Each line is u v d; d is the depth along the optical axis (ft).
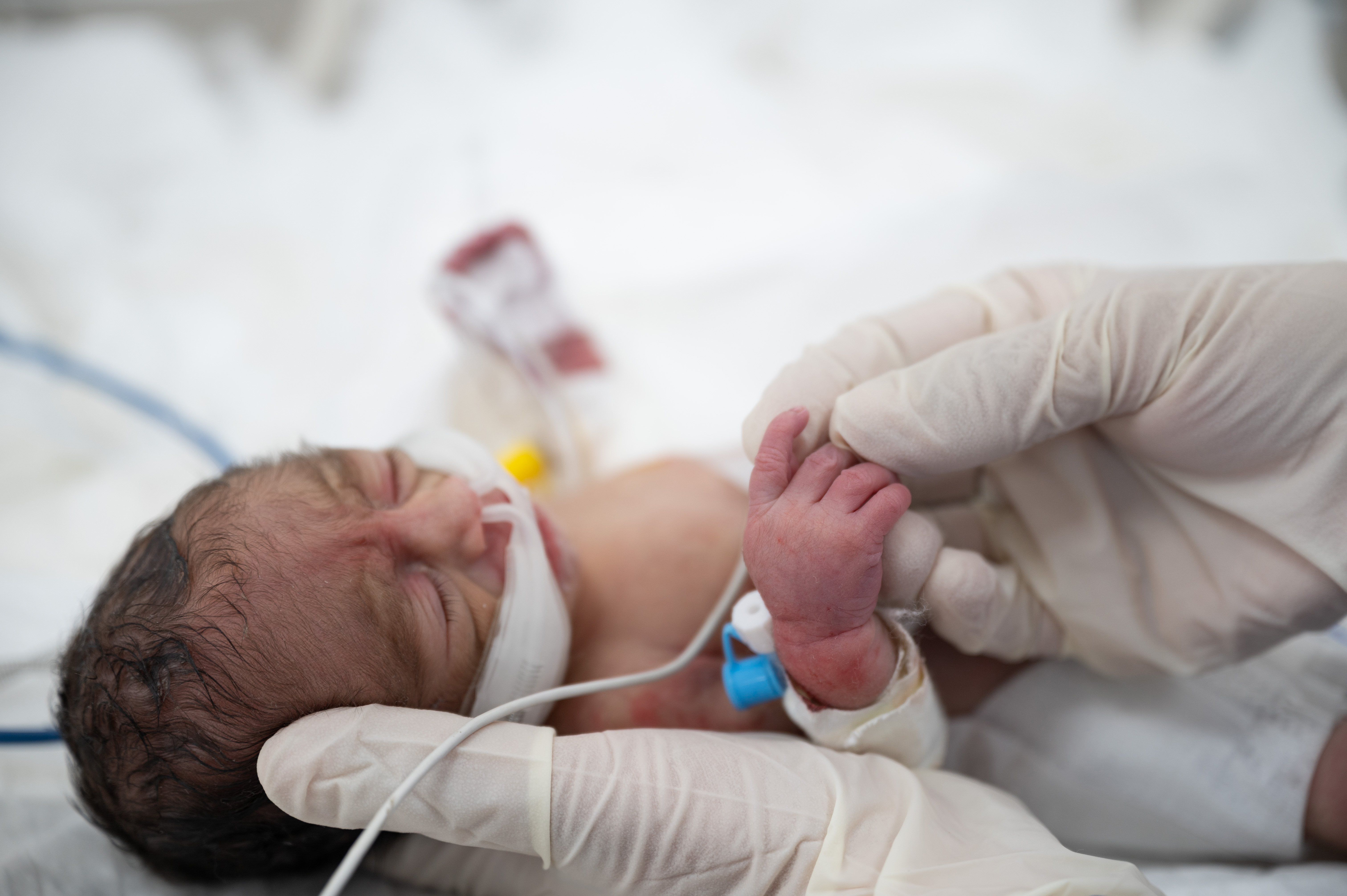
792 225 6.00
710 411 5.16
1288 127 5.90
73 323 5.90
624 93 6.65
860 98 6.54
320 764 2.70
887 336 3.06
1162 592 3.18
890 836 2.74
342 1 6.91
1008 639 3.25
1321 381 2.68
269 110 6.84
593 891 3.08
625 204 6.22
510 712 2.85
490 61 6.93
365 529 3.11
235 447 5.41
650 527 3.92
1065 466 3.12
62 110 6.64
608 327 5.54
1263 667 3.59
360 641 2.94
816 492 2.73
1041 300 3.21
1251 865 3.52
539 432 5.09
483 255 5.16
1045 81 6.40
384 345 5.77
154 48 6.94
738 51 6.86
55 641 4.43
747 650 3.55
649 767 2.79
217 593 2.93
